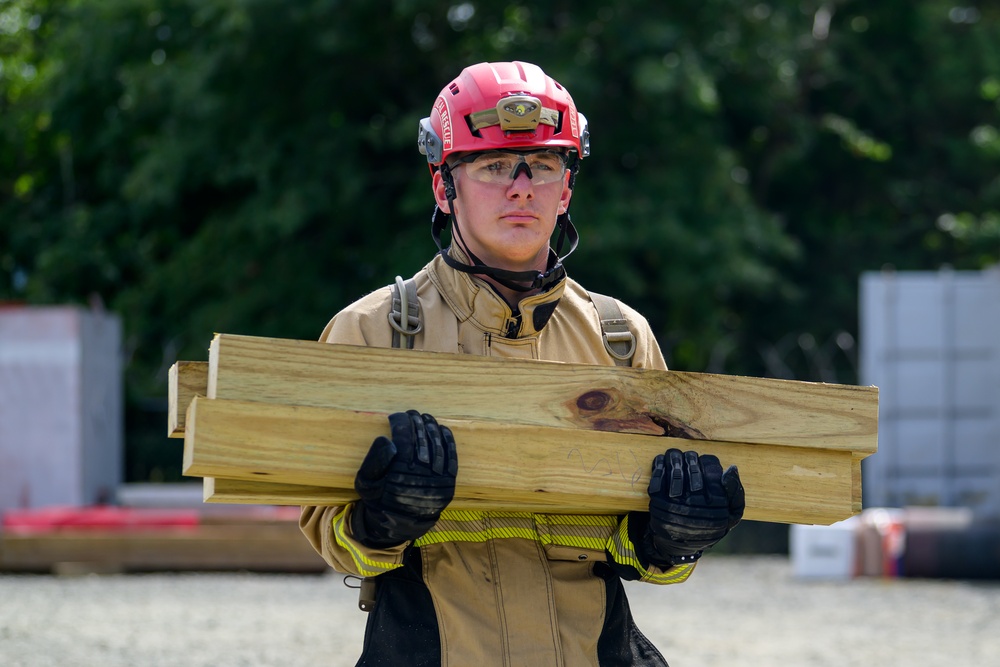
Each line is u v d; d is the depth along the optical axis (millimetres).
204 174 48062
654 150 44562
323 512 7199
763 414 6902
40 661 17438
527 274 7094
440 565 6863
